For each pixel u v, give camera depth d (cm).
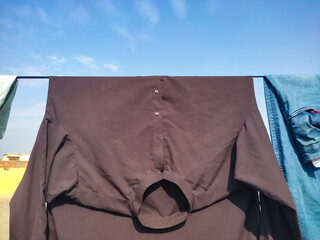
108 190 141
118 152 143
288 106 153
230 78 157
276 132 155
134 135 147
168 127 149
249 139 142
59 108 146
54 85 149
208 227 138
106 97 150
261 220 142
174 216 135
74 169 139
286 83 158
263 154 134
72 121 146
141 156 145
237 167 136
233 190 143
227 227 139
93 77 153
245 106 153
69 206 140
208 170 142
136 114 150
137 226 137
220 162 145
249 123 146
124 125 148
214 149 146
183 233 137
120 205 137
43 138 139
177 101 153
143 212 136
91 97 150
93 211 139
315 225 140
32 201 135
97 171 143
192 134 149
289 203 123
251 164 135
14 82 150
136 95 152
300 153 150
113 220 138
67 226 135
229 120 151
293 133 150
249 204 148
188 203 136
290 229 138
